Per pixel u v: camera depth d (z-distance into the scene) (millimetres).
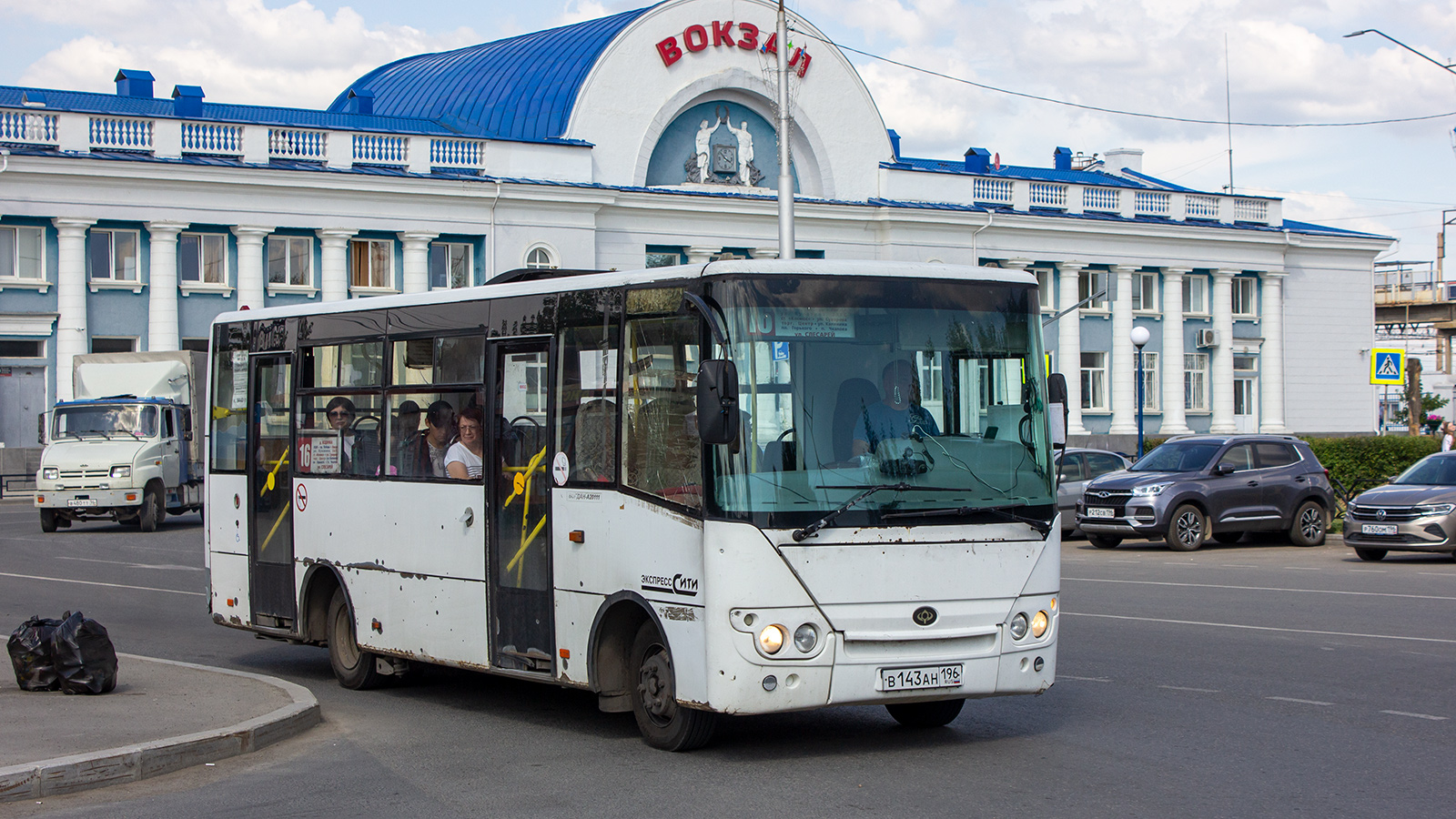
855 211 50469
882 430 8633
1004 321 9109
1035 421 9102
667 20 48344
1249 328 59812
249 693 10539
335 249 42406
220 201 40812
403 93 53531
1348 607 16219
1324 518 26016
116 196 39562
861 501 8461
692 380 8586
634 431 9039
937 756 8859
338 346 11984
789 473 8359
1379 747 8977
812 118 51094
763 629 8219
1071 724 9797
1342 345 62281
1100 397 56500
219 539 13422
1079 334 55625
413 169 43719
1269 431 59812
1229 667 12094
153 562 23375
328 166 42375
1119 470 27438
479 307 10492
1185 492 24812
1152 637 13875
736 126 50656
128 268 40406
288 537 12484
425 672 12461
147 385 32406
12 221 38750
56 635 10492
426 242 43656
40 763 8078
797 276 8609
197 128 40688
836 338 8633
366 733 9961
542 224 45312
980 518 8727
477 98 49844
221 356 13531
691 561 8523
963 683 8609
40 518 30484
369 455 11523
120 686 10844
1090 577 20031
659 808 7652
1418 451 30562
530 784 8305
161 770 8594
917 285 8906
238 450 13188
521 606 9961
